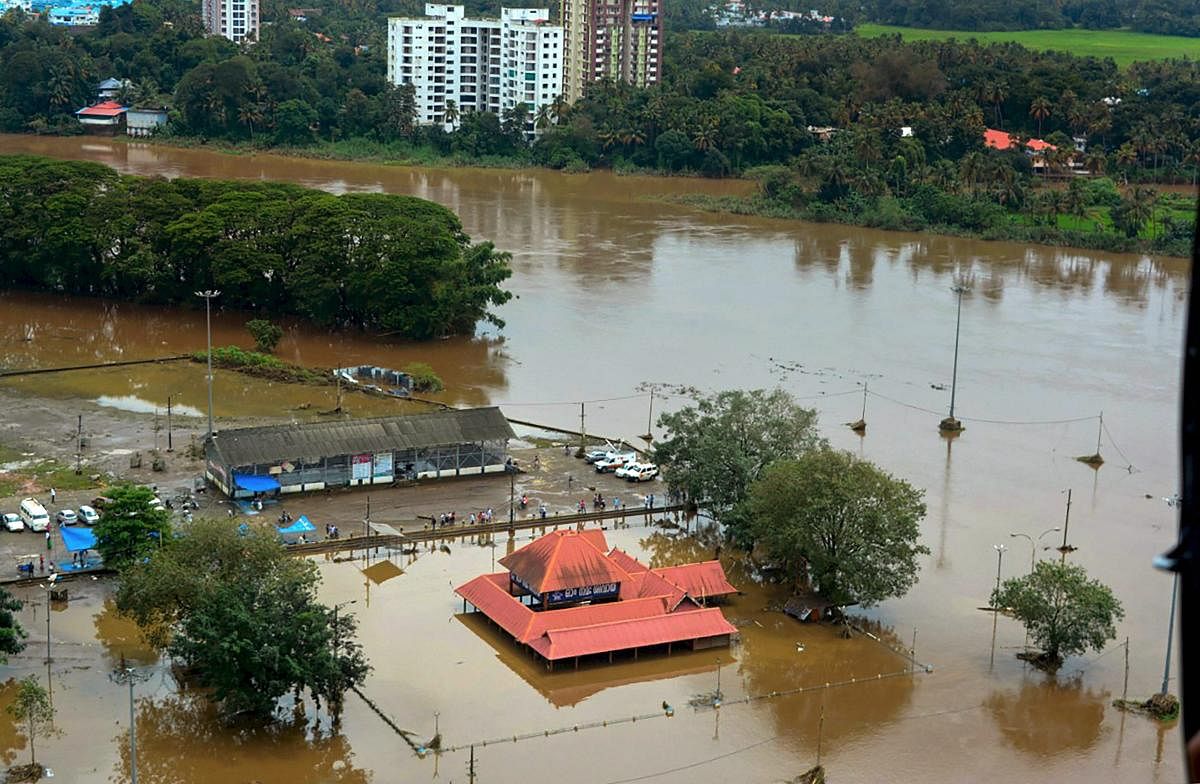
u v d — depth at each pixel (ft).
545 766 365.81
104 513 483.10
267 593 388.78
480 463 604.90
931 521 573.74
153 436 636.48
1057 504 601.62
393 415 649.20
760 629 463.01
